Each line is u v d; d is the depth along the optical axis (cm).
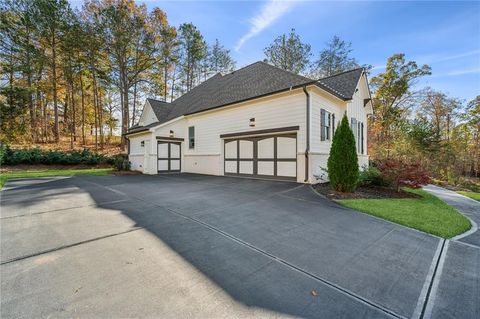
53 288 232
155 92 2534
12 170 1416
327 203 625
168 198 674
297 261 303
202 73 2962
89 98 2614
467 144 2158
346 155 737
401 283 258
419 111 2566
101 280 248
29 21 1717
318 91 983
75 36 1794
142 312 199
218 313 200
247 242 363
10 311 197
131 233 392
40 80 2155
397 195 772
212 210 546
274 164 1070
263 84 1202
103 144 2539
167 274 263
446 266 302
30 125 2055
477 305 223
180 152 1575
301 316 200
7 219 466
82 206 574
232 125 1251
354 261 307
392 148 2044
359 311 209
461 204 765
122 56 2081
